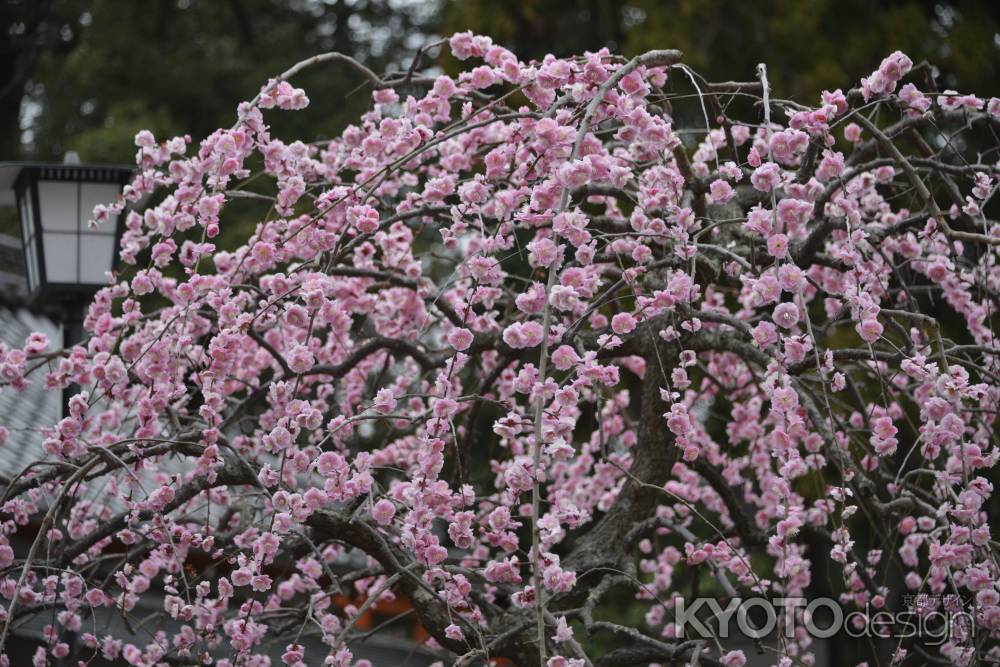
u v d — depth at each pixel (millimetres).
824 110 3400
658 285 4273
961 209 3904
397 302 4539
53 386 3613
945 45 9781
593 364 3123
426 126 3709
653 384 4266
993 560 3361
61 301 4414
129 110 12547
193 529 4535
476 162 4531
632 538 4168
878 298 3955
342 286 4270
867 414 4277
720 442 7613
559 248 2988
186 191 3729
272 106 3699
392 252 4289
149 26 14516
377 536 3576
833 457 3674
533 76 3422
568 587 3061
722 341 4246
